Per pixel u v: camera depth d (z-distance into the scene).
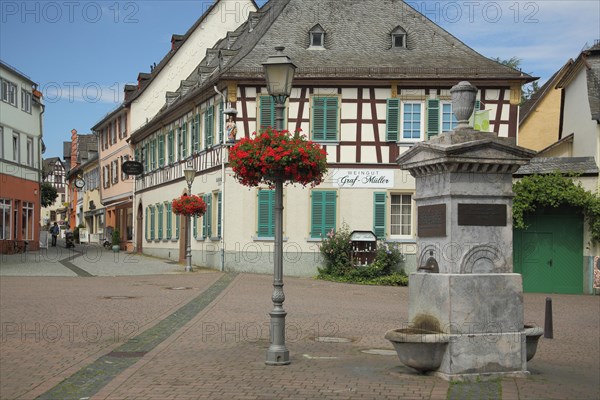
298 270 28.33
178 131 37.41
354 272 26.50
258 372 9.54
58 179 113.44
